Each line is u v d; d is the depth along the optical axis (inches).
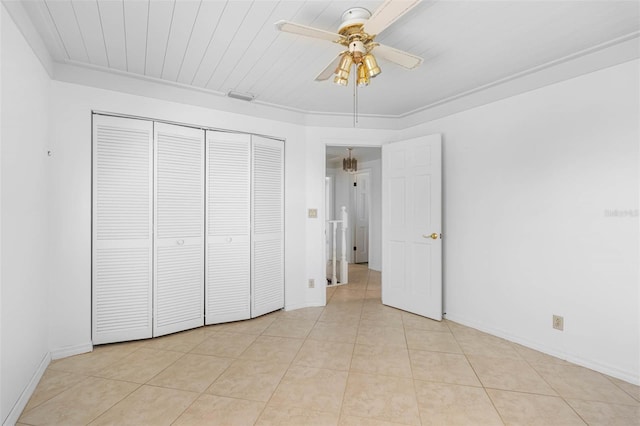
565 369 97.8
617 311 92.9
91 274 109.9
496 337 122.7
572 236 102.4
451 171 141.3
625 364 91.4
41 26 82.7
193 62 103.5
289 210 156.0
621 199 92.2
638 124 89.0
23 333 79.0
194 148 129.9
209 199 133.8
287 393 84.7
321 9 76.4
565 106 103.8
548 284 108.3
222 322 136.9
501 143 121.8
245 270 141.1
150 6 74.9
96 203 110.3
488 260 126.5
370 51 78.0
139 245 117.6
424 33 87.0
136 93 116.0
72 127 104.9
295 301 158.4
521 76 112.5
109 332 113.2
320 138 160.9
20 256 77.0
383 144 164.9
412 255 151.3
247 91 129.0
